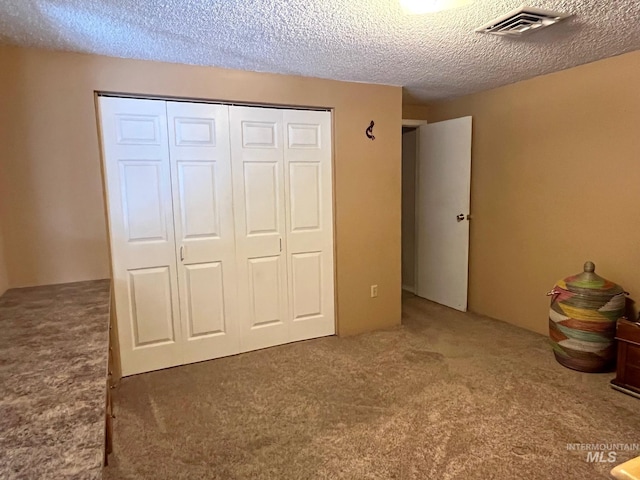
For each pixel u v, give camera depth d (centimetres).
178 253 282
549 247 326
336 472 181
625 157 271
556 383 255
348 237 336
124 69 250
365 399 242
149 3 175
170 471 182
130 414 228
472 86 348
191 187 281
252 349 315
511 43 236
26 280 238
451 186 404
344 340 333
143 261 273
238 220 299
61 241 245
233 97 281
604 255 288
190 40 221
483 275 389
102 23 197
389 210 350
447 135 403
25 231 237
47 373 122
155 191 271
